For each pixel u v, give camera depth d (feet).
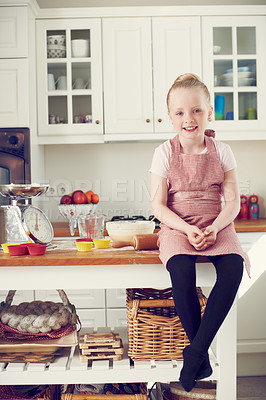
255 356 9.85
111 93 10.32
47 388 5.41
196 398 5.53
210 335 4.49
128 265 4.99
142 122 10.34
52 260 4.86
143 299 5.13
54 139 10.33
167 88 10.32
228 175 5.61
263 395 8.04
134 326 5.15
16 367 4.96
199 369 4.59
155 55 10.29
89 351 5.14
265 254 9.43
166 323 5.14
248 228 9.37
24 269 4.99
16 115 9.68
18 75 9.64
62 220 11.35
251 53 10.44
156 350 5.16
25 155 9.64
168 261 4.69
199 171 5.46
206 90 5.44
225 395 5.13
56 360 5.19
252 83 10.47
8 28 9.61
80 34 10.33
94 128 10.32
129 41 10.29
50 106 10.36
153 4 11.38
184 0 11.38
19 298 9.36
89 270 4.99
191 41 10.30
